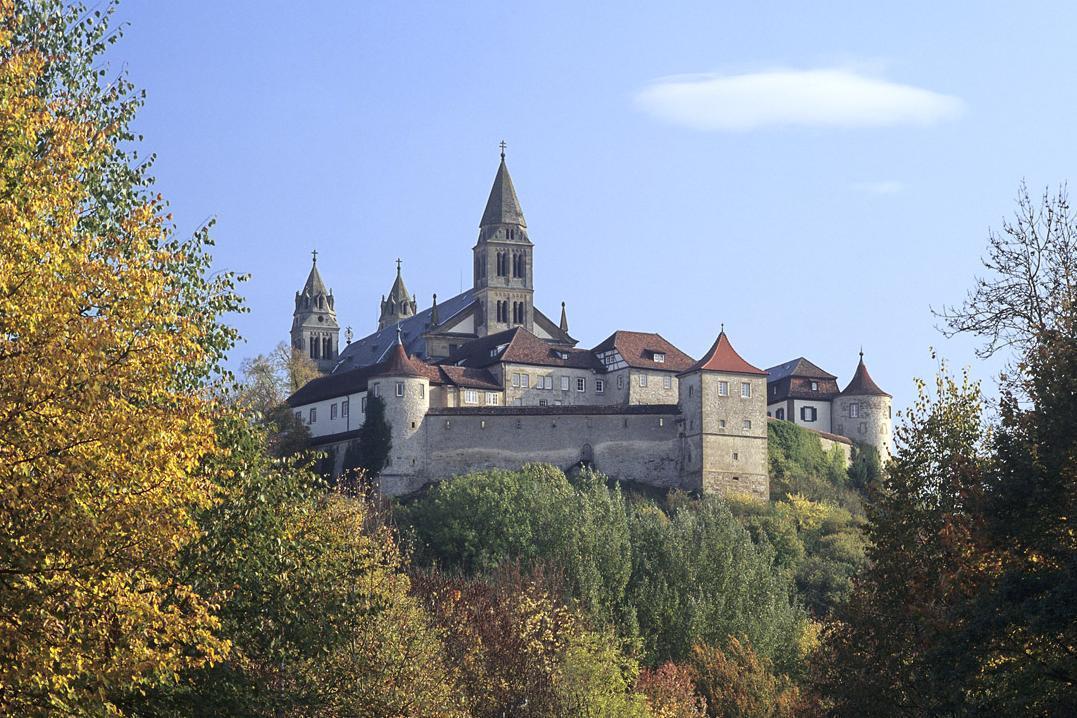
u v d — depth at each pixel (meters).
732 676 121.69
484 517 151.88
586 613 123.25
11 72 36.94
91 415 32.34
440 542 152.50
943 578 51.94
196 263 42.78
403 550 143.62
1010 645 47.81
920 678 54.44
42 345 31.88
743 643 131.25
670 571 143.12
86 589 32.56
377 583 63.09
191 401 35.34
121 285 33.94
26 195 34.06
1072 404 47.19
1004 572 47.50
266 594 43.22
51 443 31.98
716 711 120.19
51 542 31.88
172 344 34.25
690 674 124.56
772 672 129.50
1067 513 46.03
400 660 62.09
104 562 33.44
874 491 60.72
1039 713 46.31
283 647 43.62
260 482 43.38
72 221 34.62
